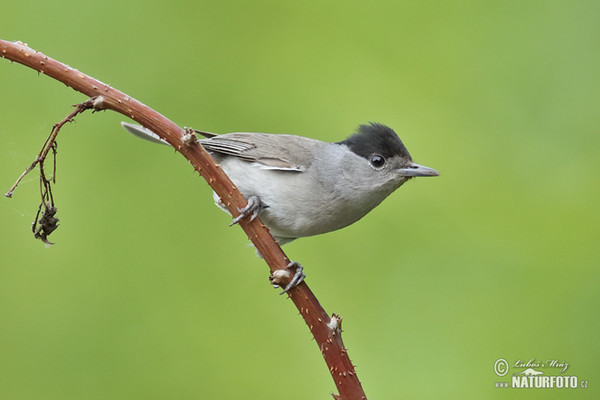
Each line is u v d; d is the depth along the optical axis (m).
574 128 12.52
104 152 11.96
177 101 12.23
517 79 12.91
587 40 12.84
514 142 12.54
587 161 12.30
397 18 13.17
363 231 12.20
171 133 6.80
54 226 6.89
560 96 12.73
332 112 12.56
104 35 12.31
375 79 12.89
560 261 11.63
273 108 12.51
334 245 12.16
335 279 11.88
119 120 12.12
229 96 12.43
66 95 12.01
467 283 11.66
